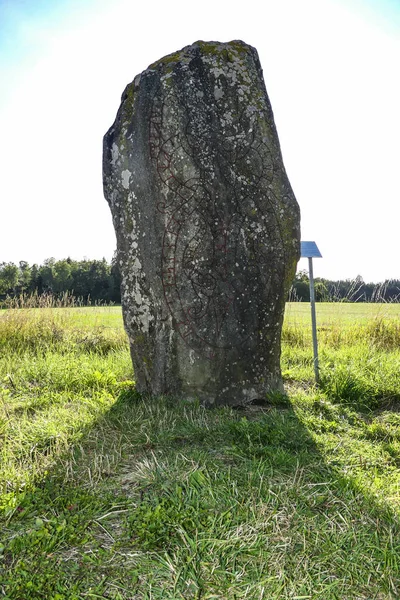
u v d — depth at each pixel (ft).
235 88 14.90
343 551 7.49
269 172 15.01
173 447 11.37
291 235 15.20
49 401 14.85
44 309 26.23
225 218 14.65
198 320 14.61
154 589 6.81
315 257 17.28
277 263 15.07
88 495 9.06
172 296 14.69
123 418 12.96
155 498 8.78
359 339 24.34
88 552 7.58
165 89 14.71
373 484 9.62
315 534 7.85
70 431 12.23
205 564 7.20
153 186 14.71
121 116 15.34
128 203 15.06
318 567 7.17
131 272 15.17
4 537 7.93
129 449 11.30
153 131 14.71
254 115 14.93
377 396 15.42
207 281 14.60
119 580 7.02
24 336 23.72
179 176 14.55
